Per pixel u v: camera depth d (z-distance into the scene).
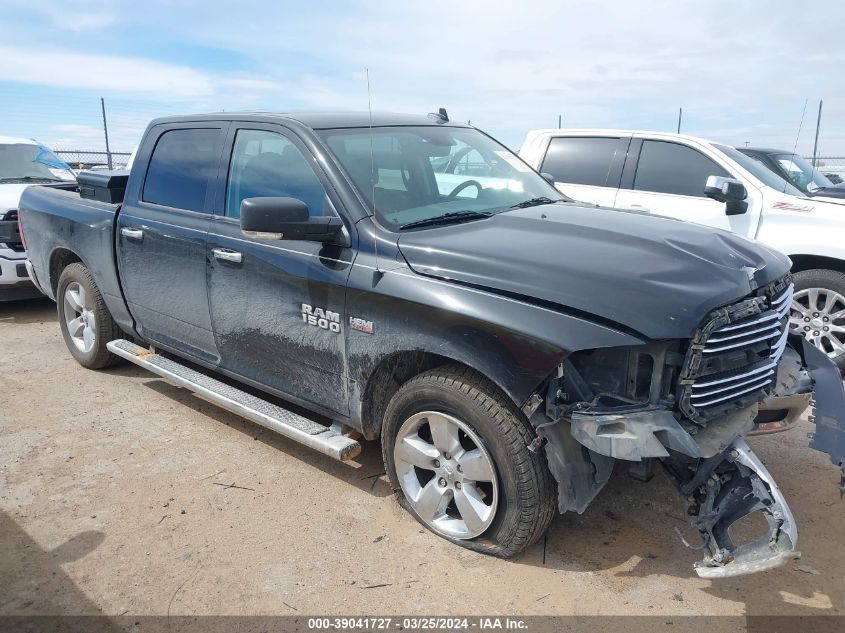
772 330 2.90
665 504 3.47
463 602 2.75
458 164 4.00
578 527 3.26
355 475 3.78
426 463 3.11
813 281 5.38
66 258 5.57
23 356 5.89
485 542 3.03
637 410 2.56
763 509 2.46
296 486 3.66
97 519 3.37
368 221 3.24
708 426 2.67
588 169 6.58
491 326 2.72
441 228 3.26
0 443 4.18
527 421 2.76
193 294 4.09
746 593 2.79
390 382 3.31
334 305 3.27
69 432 4.34
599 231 3.12
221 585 2.87
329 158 3.44
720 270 2.81
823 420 3.08
